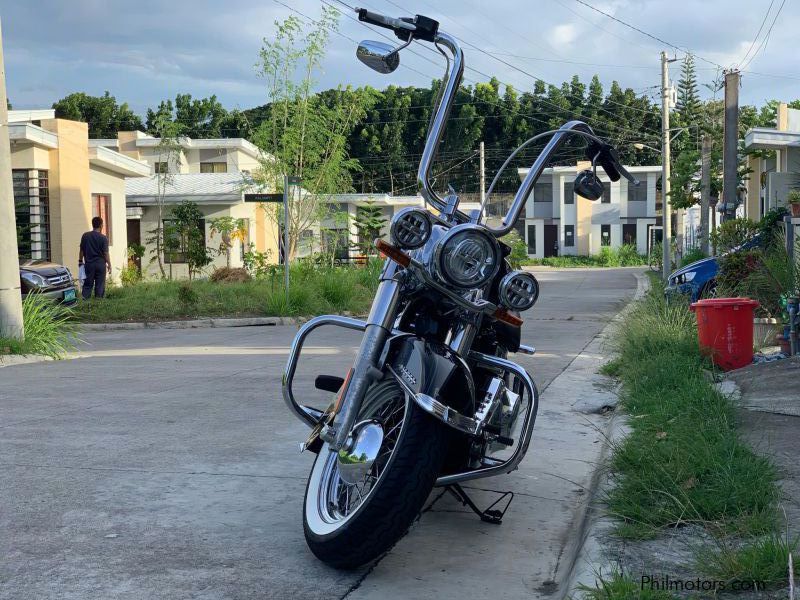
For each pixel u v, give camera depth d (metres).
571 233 64.25
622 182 63.06
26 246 24.66
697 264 14.96
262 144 28.55
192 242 29.31
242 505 4.71
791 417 6.14
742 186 30.03
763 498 4.07
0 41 11.85
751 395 7.01
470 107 79.50
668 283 15.20
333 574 3.77
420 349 3.67
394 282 3.83
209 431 6.46
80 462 5.55
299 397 7.92
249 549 4.05
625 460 4.84
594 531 3.89
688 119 57.94
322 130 28.14
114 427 6.59
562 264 59.94
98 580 3.65
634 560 3.51
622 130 77.44
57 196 24.95
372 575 3.78
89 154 26.50
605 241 63.78
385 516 3.48
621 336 11.05
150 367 10.23
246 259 29.88
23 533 4.23
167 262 31.61
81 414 7.11
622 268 53.31
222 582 3.65
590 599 3.15
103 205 27.81
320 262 28.12
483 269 3.62
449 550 4.12
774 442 5.37
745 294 12.13
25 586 3.57
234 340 13.79
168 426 6.62
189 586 3.60
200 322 17.00
